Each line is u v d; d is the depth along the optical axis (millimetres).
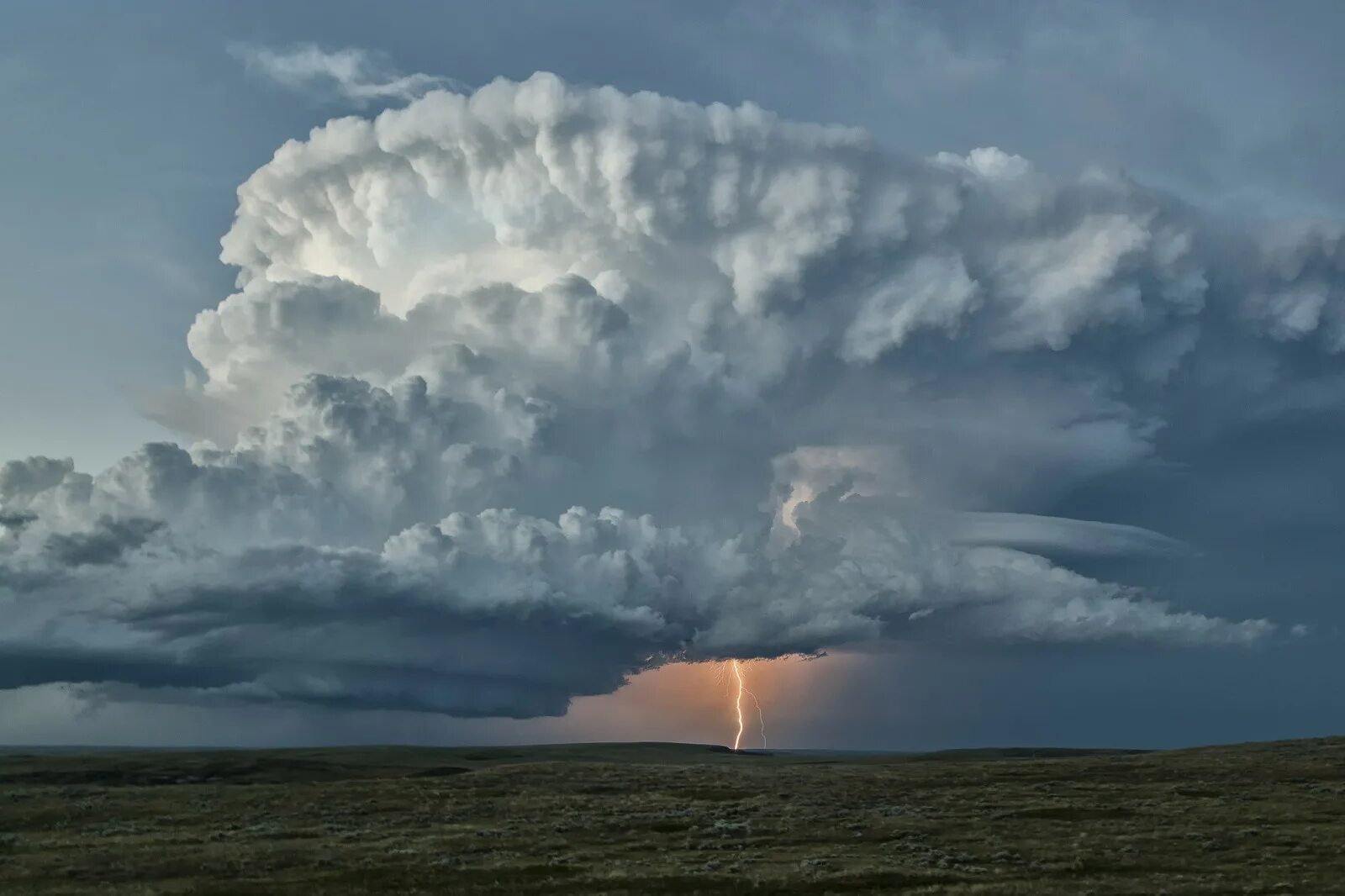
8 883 61875
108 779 134125
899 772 122562
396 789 103438
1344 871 63469
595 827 82125
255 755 197500
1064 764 122125
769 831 79875
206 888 60000
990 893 57062
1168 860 67500
